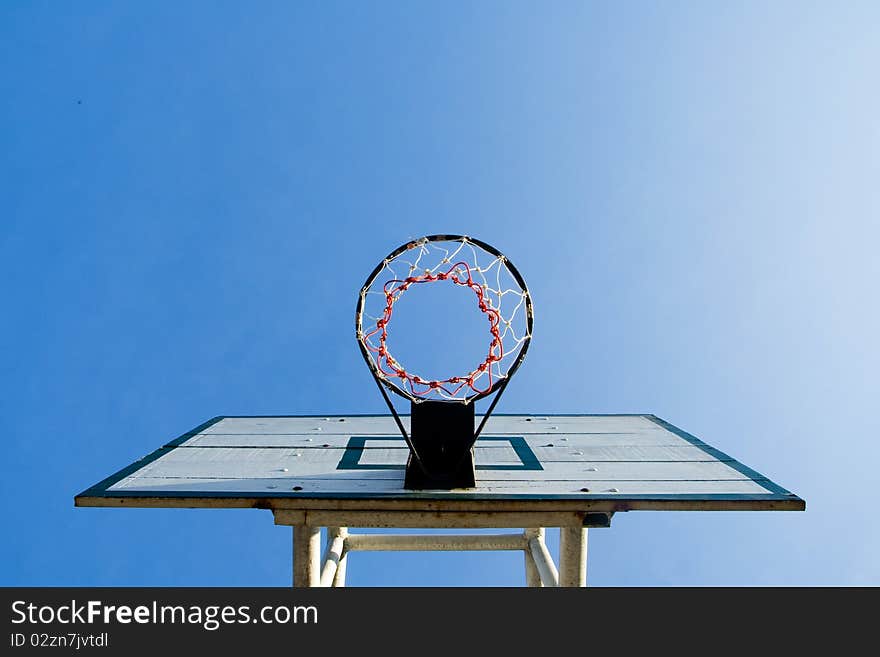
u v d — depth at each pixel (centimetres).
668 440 338
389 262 271
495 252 270
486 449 321
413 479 264
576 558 289
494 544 400
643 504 249
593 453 315
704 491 259
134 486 261
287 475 278
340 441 335
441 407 268
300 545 266
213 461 298
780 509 247
